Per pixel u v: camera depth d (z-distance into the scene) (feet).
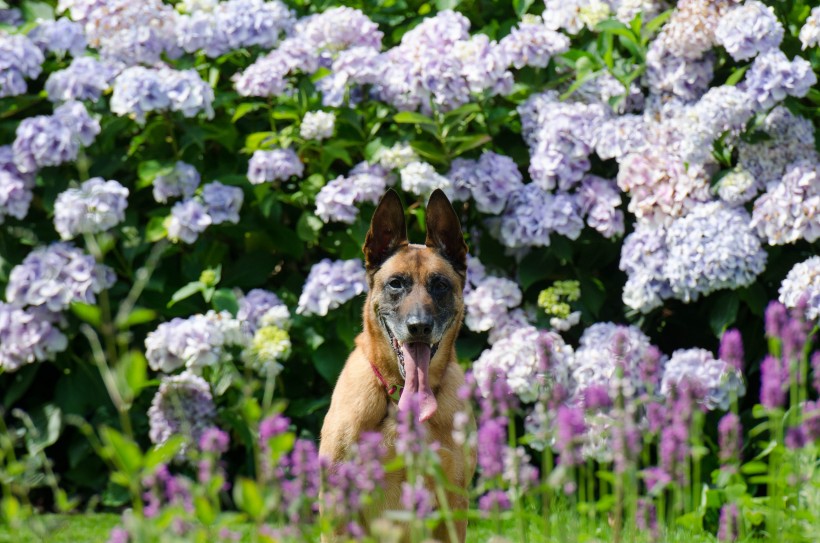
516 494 16.48
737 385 30.07
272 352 30.01
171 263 34.40
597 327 31.37
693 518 24.75
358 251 33.30
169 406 30.27
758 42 30.27
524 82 34.01
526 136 33.86
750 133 30.96
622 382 17.84
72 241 33.19
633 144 31.91
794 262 31.76
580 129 32.14
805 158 30.78
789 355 21.59
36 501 33.53
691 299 32.89
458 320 26.35
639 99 34.24
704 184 31.24
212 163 35.58
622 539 21.20
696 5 31.37
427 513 16.90
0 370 32.48
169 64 35.65
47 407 32.89
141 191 34.78
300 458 15.93
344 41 34.01
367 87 34.45
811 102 33.06
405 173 31.71
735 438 21.20
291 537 15.61
